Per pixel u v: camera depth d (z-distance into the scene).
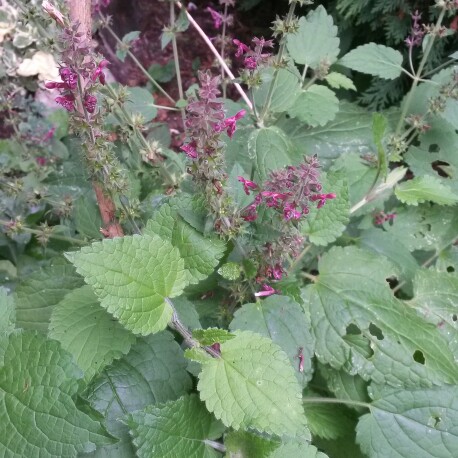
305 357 0.34
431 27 0.49
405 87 0.69
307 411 0.39
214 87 0.27
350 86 0.48
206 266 0.32
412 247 0.49
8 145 0.62
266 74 0.43
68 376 0.27
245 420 0.27
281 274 0.35
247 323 0.34
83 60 0.28
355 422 0.39
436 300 0.42
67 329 0.31
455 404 0.36
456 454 0.35
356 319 0.38
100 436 0.27
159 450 0.28
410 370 0.37
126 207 0.35
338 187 0.39
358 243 0.47
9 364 0.28
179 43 0.84
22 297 0.37
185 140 0.33
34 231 0.40
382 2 0.63
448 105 0.49
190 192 0.42
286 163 0.42
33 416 0.27
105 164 0.31
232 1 0.52
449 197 0.43
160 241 0.28
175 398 0.32
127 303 0.27
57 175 0.52
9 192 0.44
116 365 0.32
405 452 0.36
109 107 0.34
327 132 0.55
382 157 0.41
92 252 0.27
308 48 0.49
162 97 0.80
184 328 0.29
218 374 0.28
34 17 0.35
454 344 0.41
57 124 0.68
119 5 0.81
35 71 0.73
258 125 0.45
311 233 0.39
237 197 0.35
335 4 0.71
